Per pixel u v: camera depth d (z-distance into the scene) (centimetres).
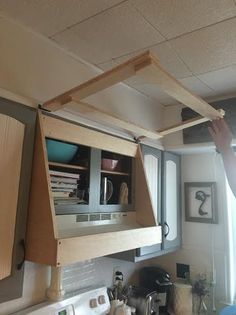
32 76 127
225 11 116
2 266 100
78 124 139
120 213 156
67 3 114
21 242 107
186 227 230
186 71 168
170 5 113
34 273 132
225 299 207
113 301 166
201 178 229
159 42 140
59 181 127
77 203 132
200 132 205
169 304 211
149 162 193
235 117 193
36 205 109
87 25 128
